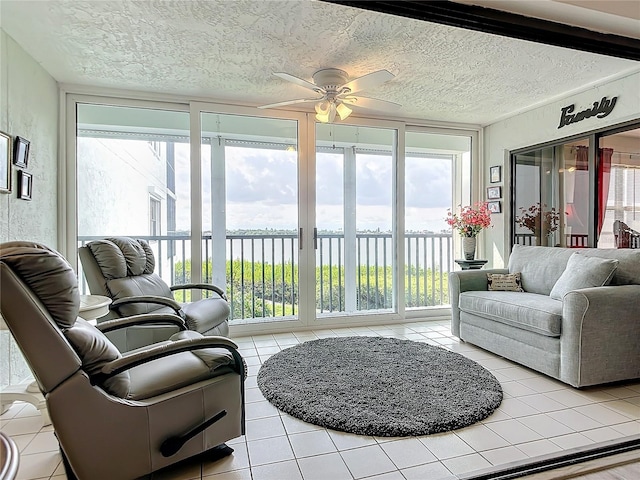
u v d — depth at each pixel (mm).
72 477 1481
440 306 4730
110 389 1452
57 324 1363
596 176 3455
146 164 3660
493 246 4590
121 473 1439
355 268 4227
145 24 2287
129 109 3520
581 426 2002
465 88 3395
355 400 2256
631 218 3215
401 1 1440
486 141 4648
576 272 2812
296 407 2170
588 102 3410
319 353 3141
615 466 1653
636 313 2520
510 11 1613
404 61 2809
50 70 2977
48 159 3059
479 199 4699
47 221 3047
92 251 2715
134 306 2613
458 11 1529
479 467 1652
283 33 2396
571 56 2732
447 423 1988
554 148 3889
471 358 3092
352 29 2346
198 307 2852
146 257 3123
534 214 4137
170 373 1638
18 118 2564
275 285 3969
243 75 3096
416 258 4664
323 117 3189
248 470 1662
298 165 3971
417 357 3033
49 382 1341
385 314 4297
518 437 1896
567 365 2469
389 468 1661
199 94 3543
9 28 2328
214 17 2207
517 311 2834
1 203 2344
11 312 1278
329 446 1837
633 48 1851
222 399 1706
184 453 1579
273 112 3844
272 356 3104
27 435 1979
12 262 1280
